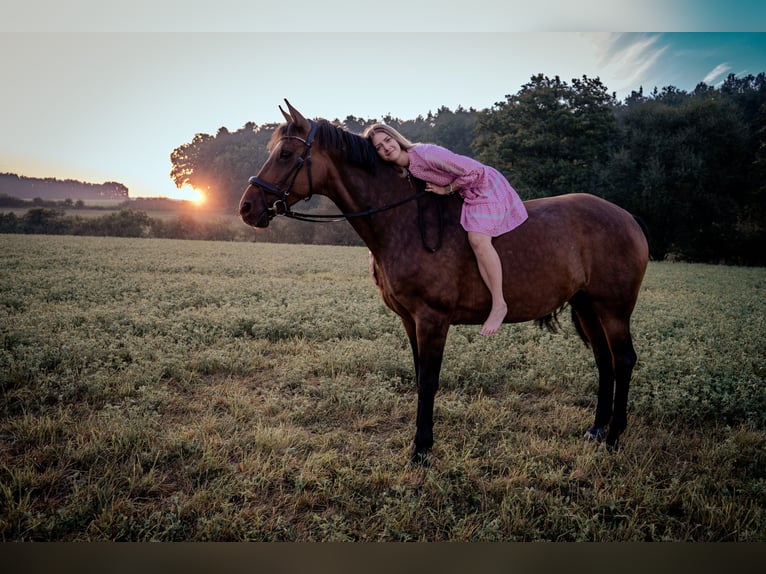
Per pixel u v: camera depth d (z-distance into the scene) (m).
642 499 2.96
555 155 31.61
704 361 5.38
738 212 28.97
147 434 3.59
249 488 2.98
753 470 3.36
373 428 4.00
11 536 2.61
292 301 9.08
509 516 2.84
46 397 4.28
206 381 5.00
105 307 8.26
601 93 31.22
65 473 3.18
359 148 3.33
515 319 3.63
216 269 15.44
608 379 3.92
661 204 28.23
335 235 38.25
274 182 3.27
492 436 3.88
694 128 29.64
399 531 2.66
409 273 3.32
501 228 3.37
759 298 11.12
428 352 3.40
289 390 4.77
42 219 37.84
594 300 3.72
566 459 3.49
